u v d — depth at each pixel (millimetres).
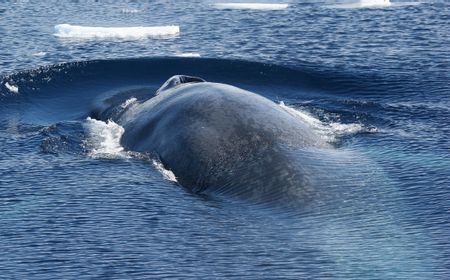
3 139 100250
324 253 65375
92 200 78750
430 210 73750
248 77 128000
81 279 62812
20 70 133250
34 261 66125
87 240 69750
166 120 91875
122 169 87062
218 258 65250
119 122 103562
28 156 93188
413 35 166000
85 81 126062
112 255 66688
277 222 71688
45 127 104562
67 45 164125
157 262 65125
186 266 64250
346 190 77188
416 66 136875
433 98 118125
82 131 102250
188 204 77000
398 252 65250
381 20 184875
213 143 84250
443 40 159875
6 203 78812
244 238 68812
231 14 199250
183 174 83438
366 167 83750
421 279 60656
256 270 63031
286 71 129625
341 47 154875
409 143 94188
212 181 80438
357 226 70250
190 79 104812
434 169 84562
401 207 74250
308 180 77812
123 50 159250
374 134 97812
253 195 76875
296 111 108062
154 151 89250
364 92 122438
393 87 124375
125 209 76250
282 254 65438
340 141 94000
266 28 178125
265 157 81188
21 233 71625
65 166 89000
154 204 77250
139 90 118375
